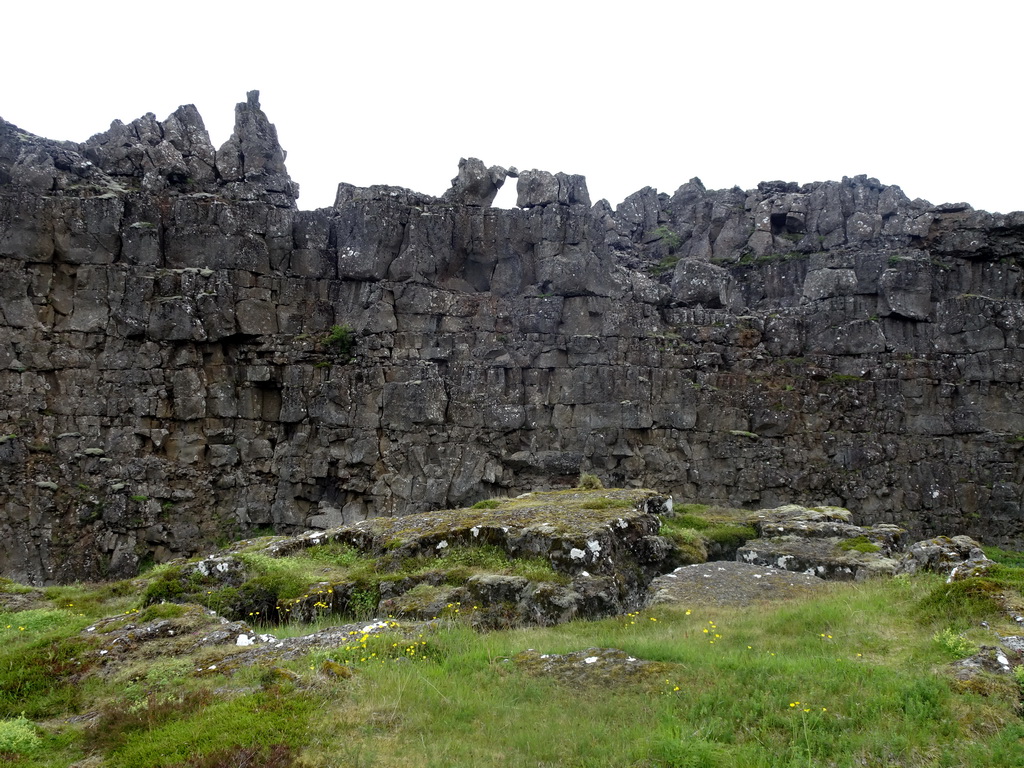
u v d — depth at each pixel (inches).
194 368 1237.7
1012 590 558.6
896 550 912.9
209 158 1364.4
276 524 1243.2
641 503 932.6
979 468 1331.2
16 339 1175.0
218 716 418.9
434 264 1330.0
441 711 433.4
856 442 1339.8
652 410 1322.6
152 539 1168.2
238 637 569.9
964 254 1417.3
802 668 466.0
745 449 1330.0
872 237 1470.2
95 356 1211.2
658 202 1691.7
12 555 1112.8
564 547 736.3
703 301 1440.7
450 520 840.9
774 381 1374.3
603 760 380.5
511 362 1306.6
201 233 1270.9
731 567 800.9
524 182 1380.4
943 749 378.3
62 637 593.9
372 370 1272.1
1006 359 1352.1
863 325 1380.4
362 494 1253.7
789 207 1539.1
